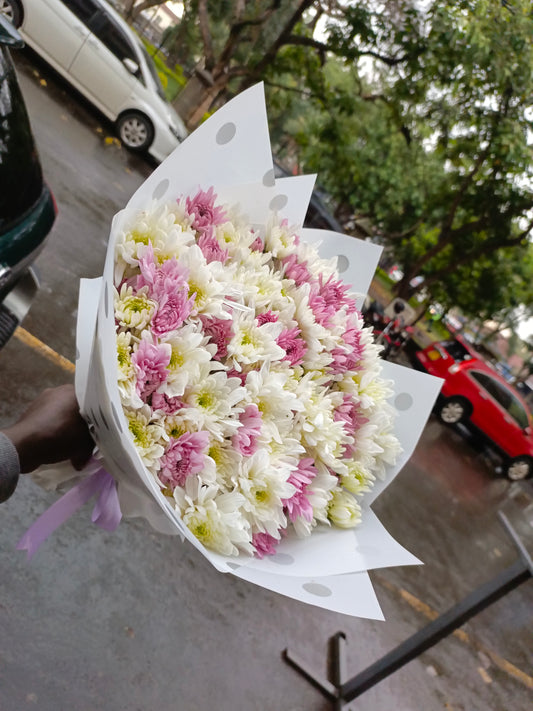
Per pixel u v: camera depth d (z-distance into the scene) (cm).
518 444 846
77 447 93
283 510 95
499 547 582
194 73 1245
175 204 93
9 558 231
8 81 214
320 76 1294
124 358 76
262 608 304
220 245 95
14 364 312
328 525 105
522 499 806
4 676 198
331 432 97
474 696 355
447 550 512
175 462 77
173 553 294
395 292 1478
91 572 254
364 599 88
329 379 105
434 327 1814
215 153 95
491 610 462
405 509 536
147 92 800
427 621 387
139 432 77
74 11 759
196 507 79
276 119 1684
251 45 1347
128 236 83
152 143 807
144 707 221
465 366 886
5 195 203
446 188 1376
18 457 82
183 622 265
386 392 117
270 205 106
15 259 212
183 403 80
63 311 383
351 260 133
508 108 1201
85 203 554
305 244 112
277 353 90
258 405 89
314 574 89
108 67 778
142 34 1838
